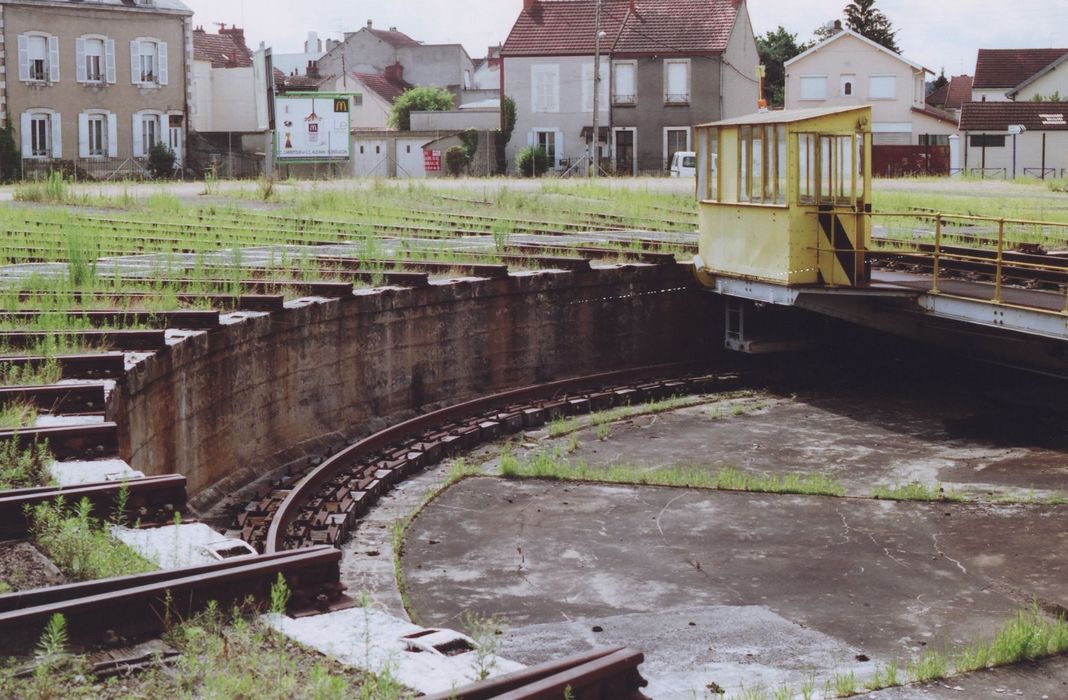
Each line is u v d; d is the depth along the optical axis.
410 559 11.95
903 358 22.61
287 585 7.18
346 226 26.92
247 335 15.41
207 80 69.06
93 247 20.48
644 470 15.19
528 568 11.62
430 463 15.95
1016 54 94.81
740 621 10.09
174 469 13.52
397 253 22.12
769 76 101.38
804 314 22.89
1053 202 33.25
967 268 21.20
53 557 7.57
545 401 19.22
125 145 59.66
